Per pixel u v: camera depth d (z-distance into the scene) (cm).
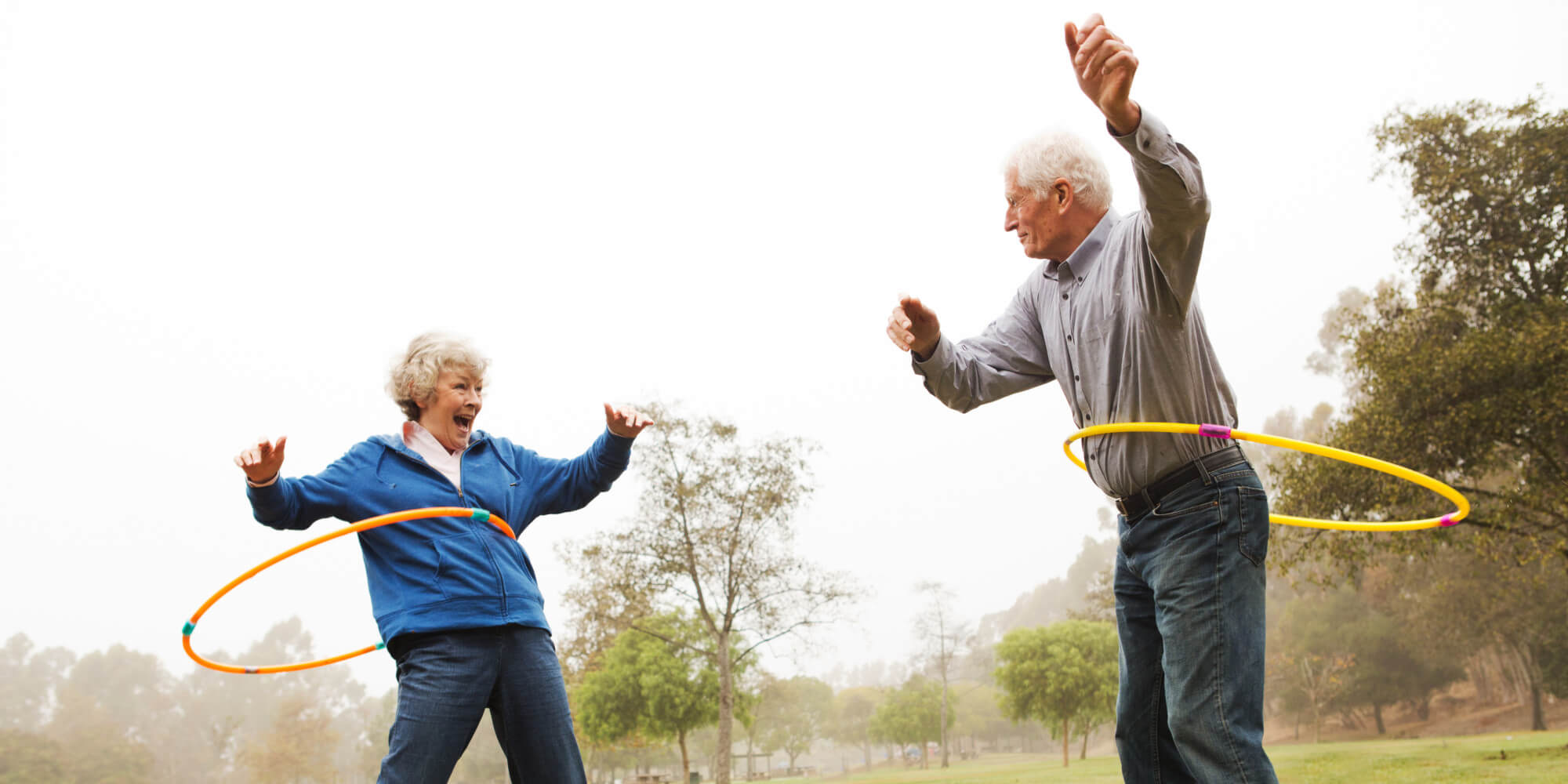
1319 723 5322
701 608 2292
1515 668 4819
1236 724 255
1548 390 1486
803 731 9000
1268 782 250
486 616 289
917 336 331
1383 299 1830
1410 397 1659
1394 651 5278
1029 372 349
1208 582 265
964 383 341
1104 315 288
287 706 8294
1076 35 230
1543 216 1686
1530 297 1725
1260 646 262
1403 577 4138
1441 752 1591
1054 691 3916
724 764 2236
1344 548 1703
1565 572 1695
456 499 319
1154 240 245
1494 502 1759
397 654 295
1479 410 1528
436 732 278
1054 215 304
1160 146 227
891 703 7056
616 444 344
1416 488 1625
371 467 321
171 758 11150
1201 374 282
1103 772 1947
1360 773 1222
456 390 332
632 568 2269
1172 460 274
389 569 300
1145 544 283
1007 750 10962
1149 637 309
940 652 6744
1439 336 1712
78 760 8250
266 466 288
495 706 297
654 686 2906
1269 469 1812
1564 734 2145
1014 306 358
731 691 2278
